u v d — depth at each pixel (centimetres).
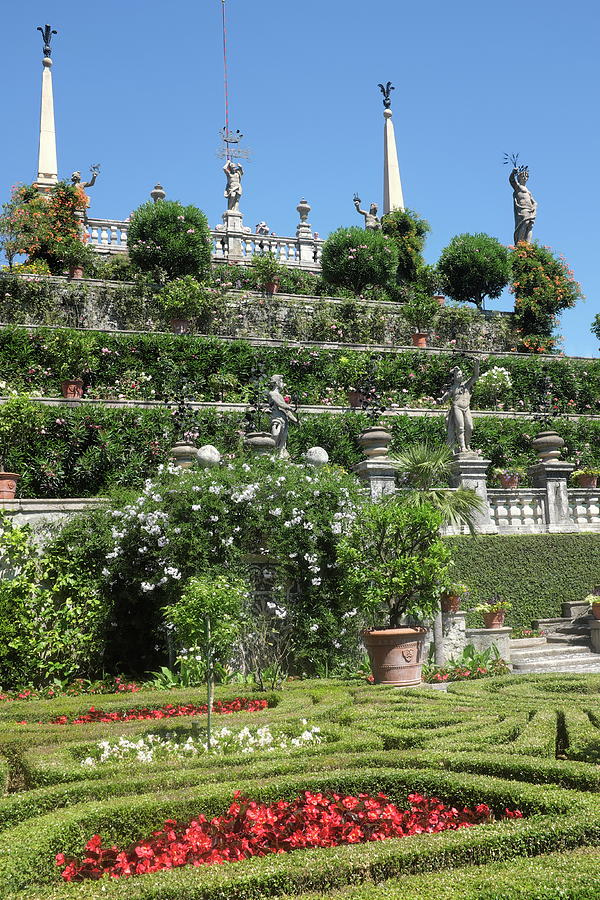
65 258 2603
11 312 2392
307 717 853
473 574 1559
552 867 387
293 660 1289
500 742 683
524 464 2139
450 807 533
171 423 1820
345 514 1297
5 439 1548
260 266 2767
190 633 791
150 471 1742
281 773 603
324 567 1299
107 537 1291
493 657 1347
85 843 479
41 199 2764
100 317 2508
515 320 3077
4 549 1312
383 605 1330
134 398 2055
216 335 2389
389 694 992
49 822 478
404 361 2453
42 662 1272
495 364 2539
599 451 2292
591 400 2602
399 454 1480
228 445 1864
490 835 429
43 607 1301
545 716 748
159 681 1204
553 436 1805
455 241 3222
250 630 1238
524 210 3378
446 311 2923
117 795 575
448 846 418
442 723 788
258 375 2238
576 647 1405
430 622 1370
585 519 1788
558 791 502
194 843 473
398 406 2227
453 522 1422
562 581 1636
